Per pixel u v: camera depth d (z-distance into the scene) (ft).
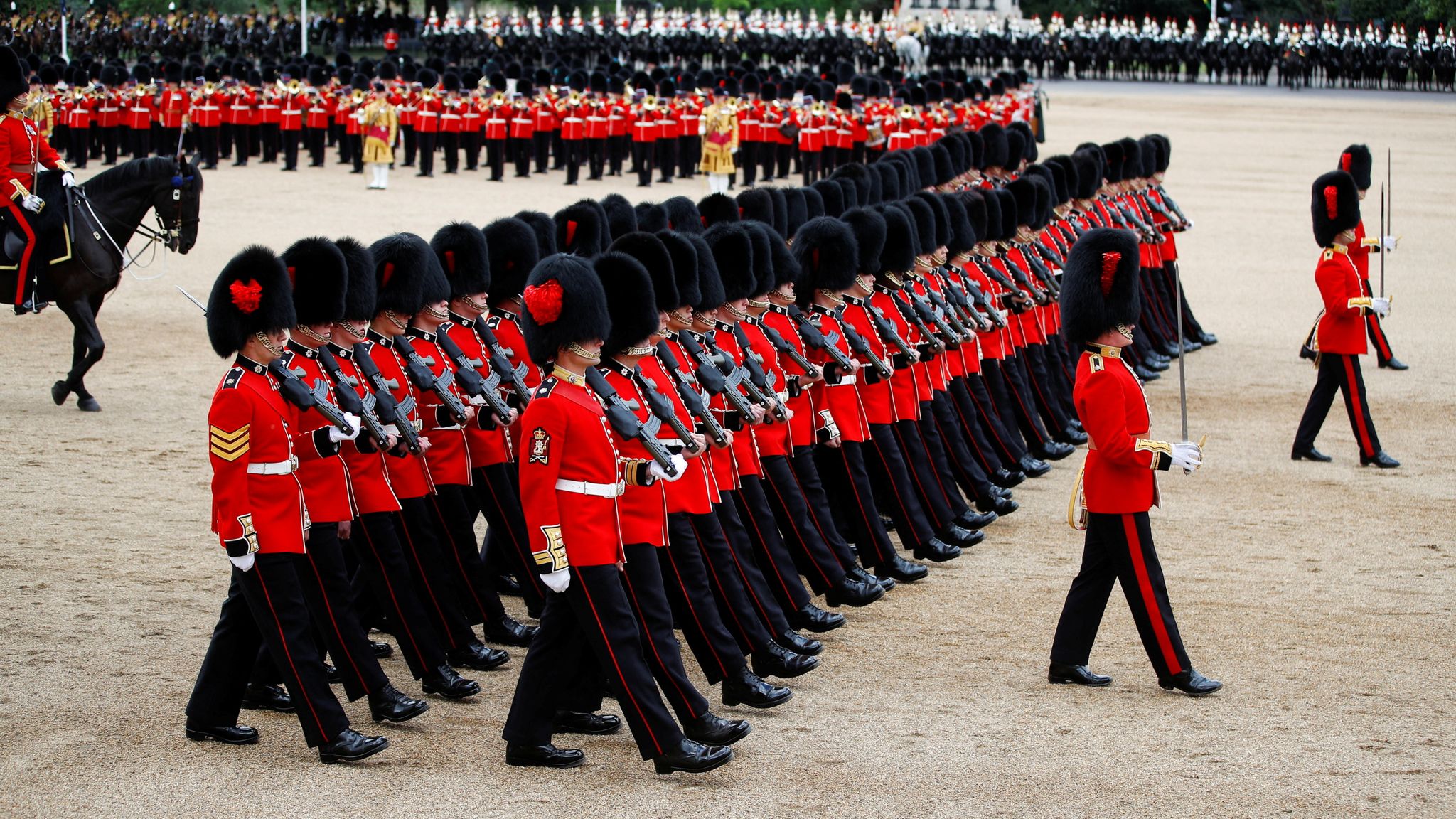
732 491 96.99
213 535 117.60
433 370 95.14
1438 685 91.81
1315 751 81.20
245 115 383.24
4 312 208.85
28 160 150.41
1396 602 107.96
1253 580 112.78
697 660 87.30
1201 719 85.87
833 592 102.17
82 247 152.35
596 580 76.84
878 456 113.19
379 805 73.46
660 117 368.27
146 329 199.72
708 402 94.12
